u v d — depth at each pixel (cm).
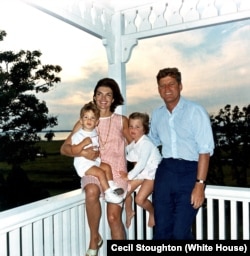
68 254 244
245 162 782
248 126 781
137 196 256
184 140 221
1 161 756
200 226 268
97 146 241
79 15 275
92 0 289
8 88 769
